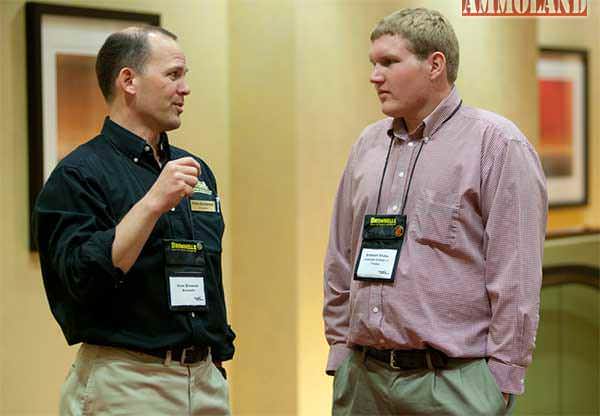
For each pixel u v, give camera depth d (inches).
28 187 389.1
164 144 288.7
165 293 269.1
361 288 285.7
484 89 508.1
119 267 249.6
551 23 653.9
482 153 275.3
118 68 274.7
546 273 499.5
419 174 281.9
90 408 266.5
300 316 420.8
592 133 681.6
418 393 278.2
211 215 292.2
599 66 682.2
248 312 443.5
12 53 383.6
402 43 280.4
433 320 272.8
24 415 393.1
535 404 504.1
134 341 264.2
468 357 272.8
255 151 437.4
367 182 295.3
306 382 423.8
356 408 294.0
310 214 423.2
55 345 401.7
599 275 525.3
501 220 270.4
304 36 418.9
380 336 280.4
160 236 271.6
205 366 281.9
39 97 385.4
